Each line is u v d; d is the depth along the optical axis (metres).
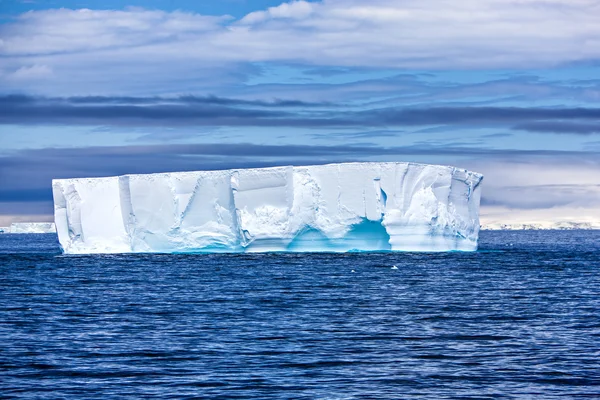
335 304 53.66
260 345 37.94
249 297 57.94
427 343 38.47
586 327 43.22
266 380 31.19
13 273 82.06
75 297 58.62
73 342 38.94
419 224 88.62
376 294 59.91
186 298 57.41
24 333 41.69
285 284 67.69
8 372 32.69
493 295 59.31
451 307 51.97
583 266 90.88
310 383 30.78
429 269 83.62
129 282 70.44
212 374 32.12
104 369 33.06
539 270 84.12
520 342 38.72
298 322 45.09
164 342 38.75
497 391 29.78
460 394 29.41
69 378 31.67
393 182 88.50
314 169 90.19
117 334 41.16
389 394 29.34
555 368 33.12
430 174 90.06
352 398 28.86
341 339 39.50
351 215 88.81
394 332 41.56
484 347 37.50
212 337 40.09
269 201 90.00
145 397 28.97
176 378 31.55
